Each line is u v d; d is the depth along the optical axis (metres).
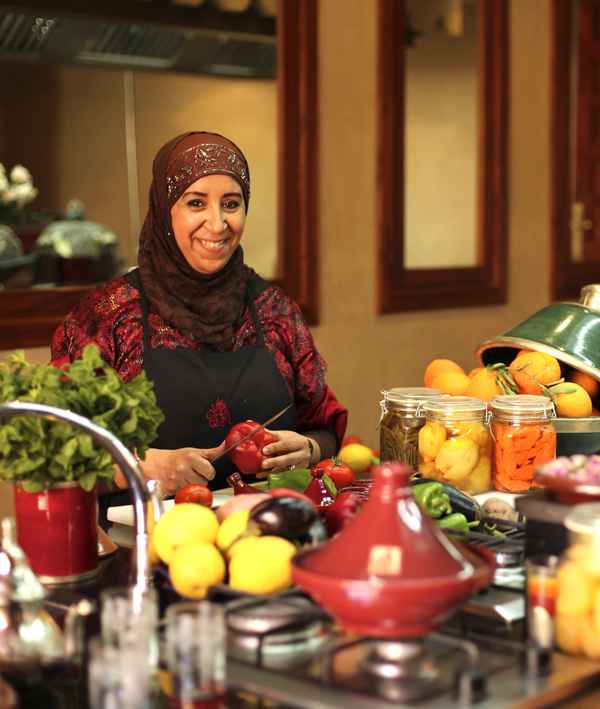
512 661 1.50
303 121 5.05
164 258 2.88
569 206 6.42
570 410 2.58
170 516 1.79
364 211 5.32
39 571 1.89
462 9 5.70
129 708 1.38
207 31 4.73
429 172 5.62
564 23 6.26
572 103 6.39
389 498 1.49
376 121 5.35
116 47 4.53
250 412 2.91
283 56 4.98
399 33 5.41
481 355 2.84
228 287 2.93
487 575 1.48
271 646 1.54
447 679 1.43
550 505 1.68
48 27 4.36
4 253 4.25
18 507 1.91
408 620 1.42
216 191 2.81
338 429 3.04
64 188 4.45
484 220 5.92
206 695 1.41
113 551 2.05
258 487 2.49
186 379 2.85
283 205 5.03
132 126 4.61
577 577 1.53
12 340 4.27
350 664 1.46
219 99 4.83
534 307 6.27
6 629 1.54
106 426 1.87
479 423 2.33
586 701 1.46
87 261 4.49
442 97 5.66
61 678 1.55
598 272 6.67
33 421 1.83
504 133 5.95
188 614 1.45
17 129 4.33
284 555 1.67
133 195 4.65
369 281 5.38
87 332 2.84
